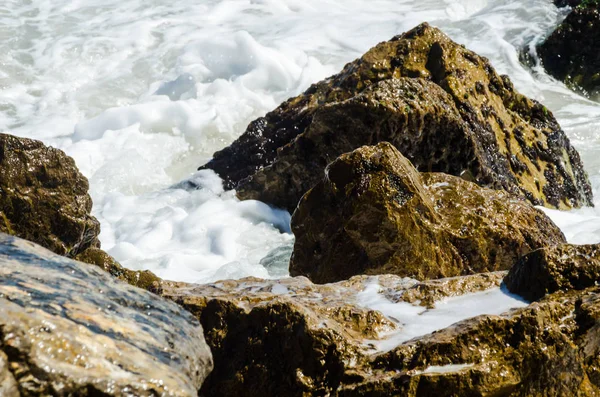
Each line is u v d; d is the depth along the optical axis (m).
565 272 5.81
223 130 15.56
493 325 5.02
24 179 7.89
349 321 5.57
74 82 17.48
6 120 16.14
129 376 3.65
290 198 11.42
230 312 5.61
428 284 6.02
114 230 11.43
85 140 14.73
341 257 7.88
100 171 13.76
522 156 12.10
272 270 10.08
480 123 11.55
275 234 11.12
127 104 16.98
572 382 5.12
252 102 16.42
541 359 4.94
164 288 6.08
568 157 12.80
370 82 11.98
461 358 4.93
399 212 7.68
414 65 11.97
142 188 13.80
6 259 4.33
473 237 8.07
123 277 7.77
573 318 5.22
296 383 5.24
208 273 10.20
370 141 10.18
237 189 11.87
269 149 12.64
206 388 5.52
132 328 4.08
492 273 6.21
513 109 12.57
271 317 5.44
